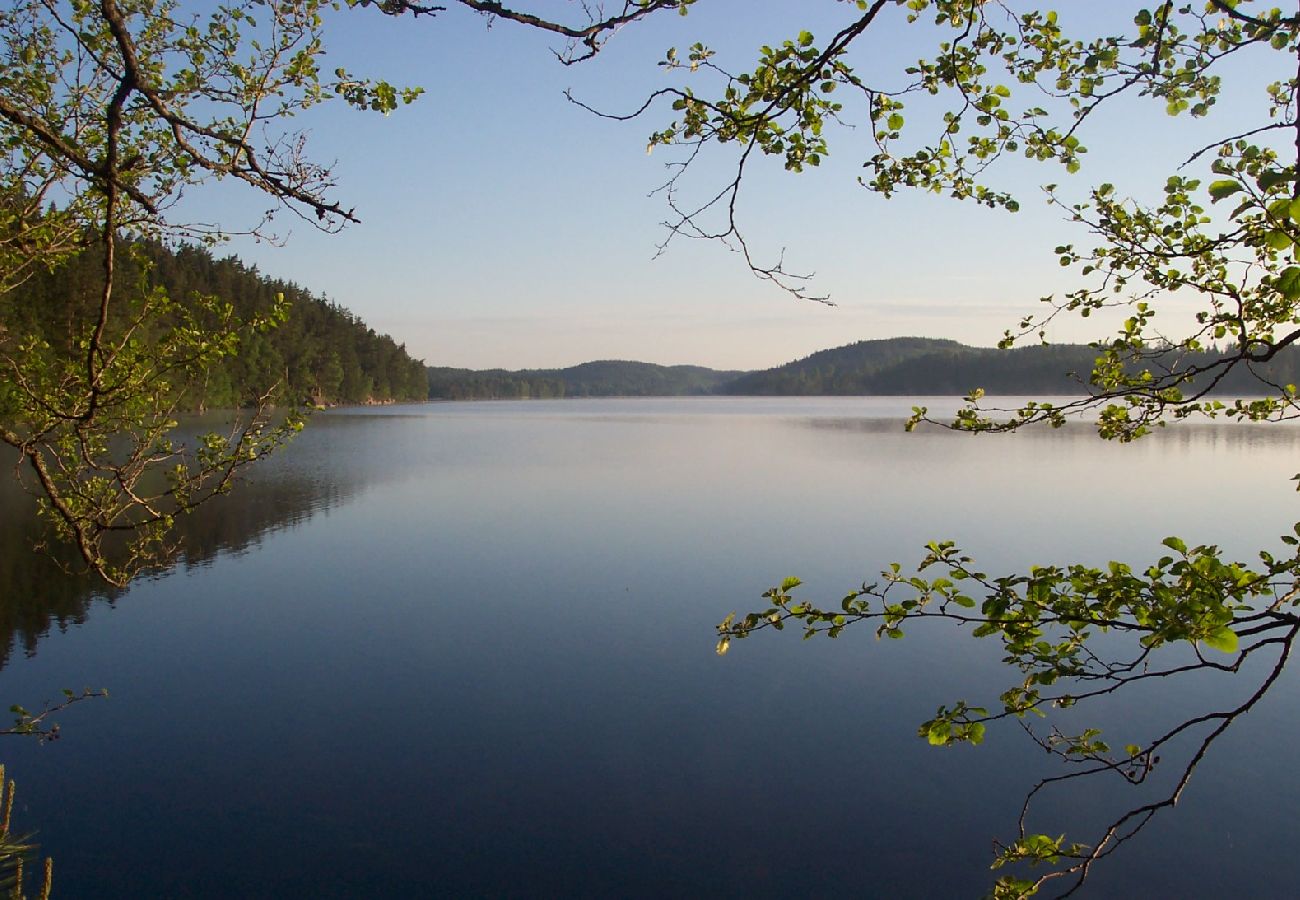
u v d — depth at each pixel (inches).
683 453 1603.1
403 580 568.4
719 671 393.1
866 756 312.2
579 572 592.7
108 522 153.5
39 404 141.7
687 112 103.8
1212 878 242.2
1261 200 65.0
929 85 108.4
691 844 261.0
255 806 280.5
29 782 294.5
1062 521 782.5
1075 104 106.9
